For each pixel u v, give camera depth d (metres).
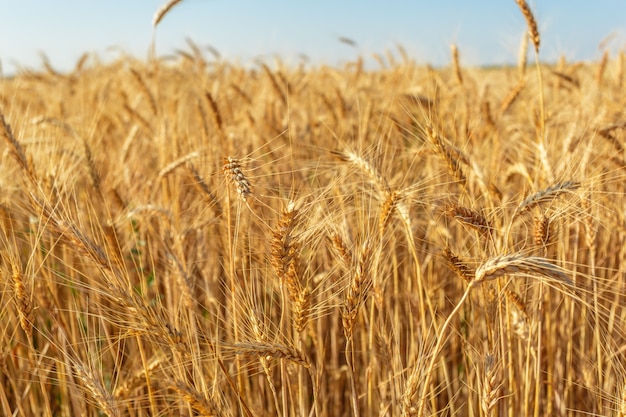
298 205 0.81
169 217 1.10
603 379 1.09
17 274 0.88
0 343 0.97
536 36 1.03
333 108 1.83
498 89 2.26
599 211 1.17
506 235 0.88
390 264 1.13
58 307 1.05
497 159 1.25
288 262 0.80
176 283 1.08
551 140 1.35
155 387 1.01
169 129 1.47
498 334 0.89
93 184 1.14
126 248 1.13
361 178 1.00
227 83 2.42
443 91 1.87
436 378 1.15
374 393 1.08
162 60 2.98
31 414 1.09
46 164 1.11
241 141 1.60
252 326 0.85
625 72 2.03
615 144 1.23
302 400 0.95
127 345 1.13
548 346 1.09
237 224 0.84
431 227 1.13
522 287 0.98
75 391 1.02
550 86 2.10
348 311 0.82
